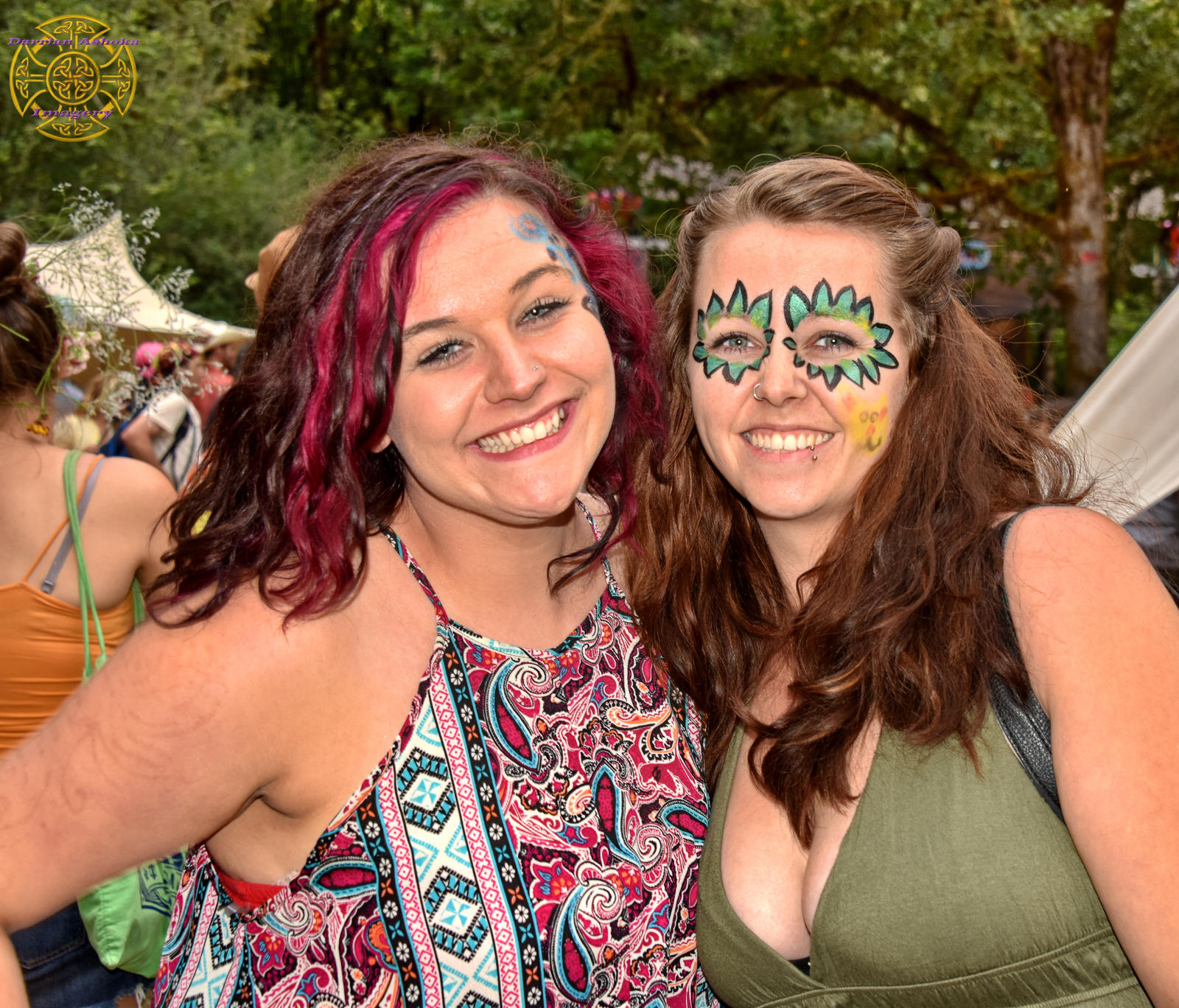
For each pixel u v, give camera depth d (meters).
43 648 2.17
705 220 1.76
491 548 1.49
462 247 1.39
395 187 1.39
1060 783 1.36
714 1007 1.66
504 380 1.38
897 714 1.50
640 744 1.61
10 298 2.16
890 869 1.47
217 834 1.44
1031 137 8.97
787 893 1.58
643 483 1.81
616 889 1.48
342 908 1.38
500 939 1.39
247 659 1.30
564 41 9.09
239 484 1.39
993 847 1.42
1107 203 9.94
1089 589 1.40
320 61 14.06
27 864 1.24
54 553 2.17
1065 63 8.57
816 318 1.63
